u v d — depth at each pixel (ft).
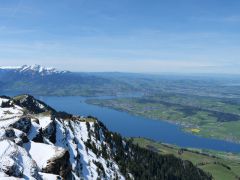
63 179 230.89
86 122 583.17
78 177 328.70
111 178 445.37
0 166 179.93
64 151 247.91
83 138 506.48
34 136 304.50
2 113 357.00
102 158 496.23
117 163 556.51
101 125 654.53
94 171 402.72
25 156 206.69
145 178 591.37
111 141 636.89
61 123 443.73
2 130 239.30
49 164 229.25
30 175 191.31
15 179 173.78
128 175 531.09
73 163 359.46
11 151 200.44
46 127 355.15
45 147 250.57
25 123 303.27
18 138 232.32
